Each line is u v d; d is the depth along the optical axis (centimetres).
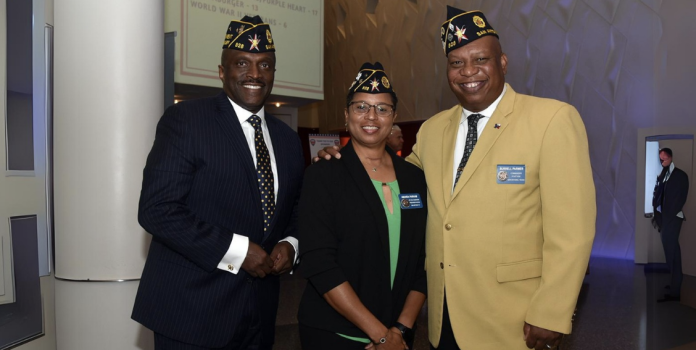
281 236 213
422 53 1153
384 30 1271
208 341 182
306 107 1582
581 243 163
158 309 183
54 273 255
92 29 238
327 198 185
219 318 184
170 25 588
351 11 1383
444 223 183
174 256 185
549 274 166
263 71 194
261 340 202
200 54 612
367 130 189
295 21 712
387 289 184
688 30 684
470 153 186
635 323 454
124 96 241
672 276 583
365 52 1341
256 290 194
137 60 245
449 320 186
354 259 182
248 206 188
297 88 723
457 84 184
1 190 220
